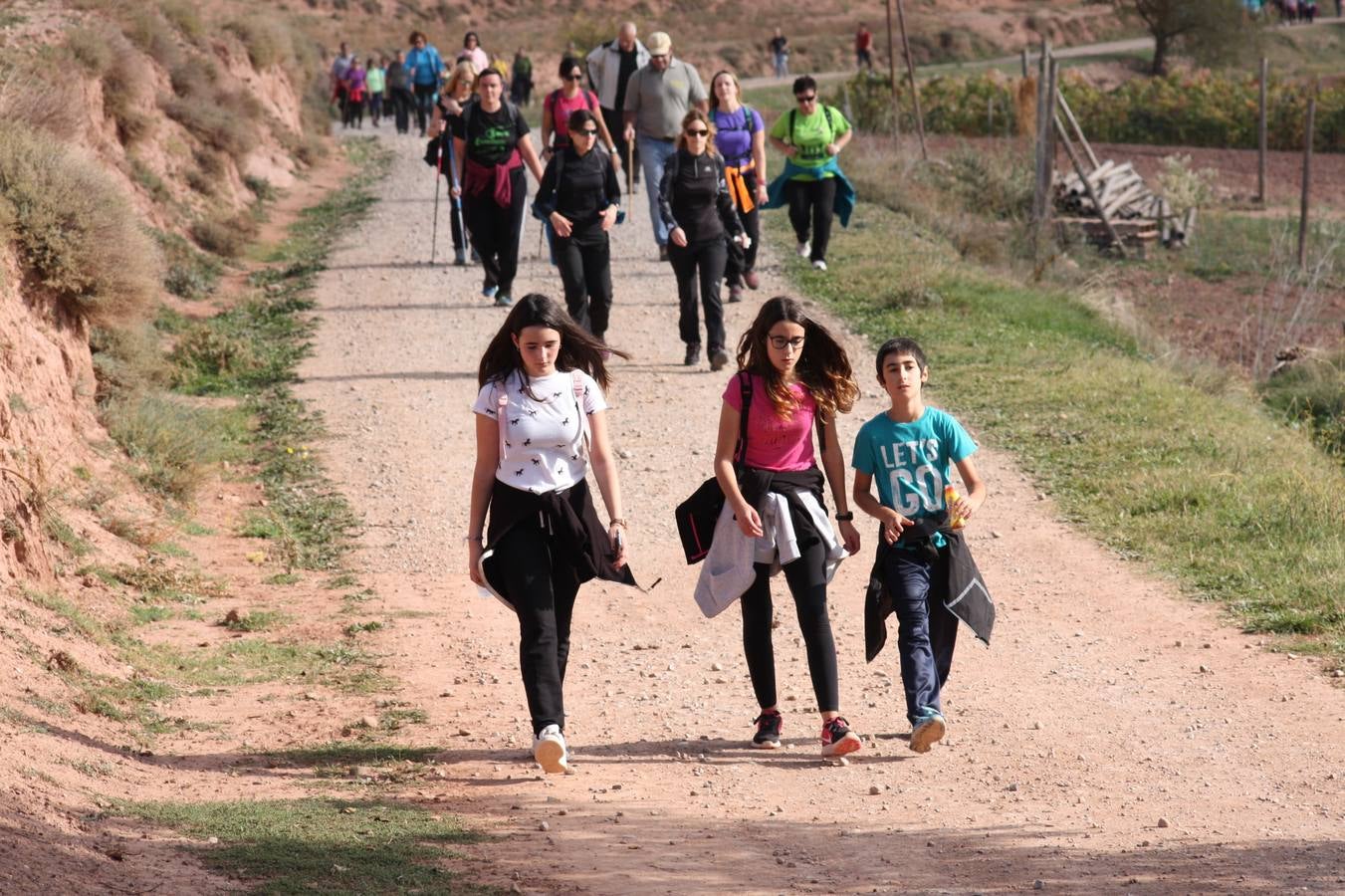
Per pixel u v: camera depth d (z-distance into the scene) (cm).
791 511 1766
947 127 12350
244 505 3203
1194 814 1576
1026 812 1591
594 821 1548
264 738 1884
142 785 1603
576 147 3716
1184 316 6625
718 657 2325
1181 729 1916
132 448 3188
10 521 2283
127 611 2400
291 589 2681
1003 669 2223
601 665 2281
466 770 1761
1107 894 1289
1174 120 13262
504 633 2439
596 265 3769
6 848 1180
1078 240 7719
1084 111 13462
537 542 1723
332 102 11850
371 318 4838
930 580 1803
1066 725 1947
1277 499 2995
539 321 1712
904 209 7062
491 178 4428
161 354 4112
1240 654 2234
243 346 4347
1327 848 1433
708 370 4216
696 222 3994
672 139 4741
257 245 6266
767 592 1848
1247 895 1278
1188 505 3030
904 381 1769
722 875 1359
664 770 1770
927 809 1608
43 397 2953
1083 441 3550
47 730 1684
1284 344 5772
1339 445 3975
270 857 1332
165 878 1227
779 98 14612
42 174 3228
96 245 3250
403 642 2372
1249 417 3888
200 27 8131
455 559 2886
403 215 6794
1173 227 8294
